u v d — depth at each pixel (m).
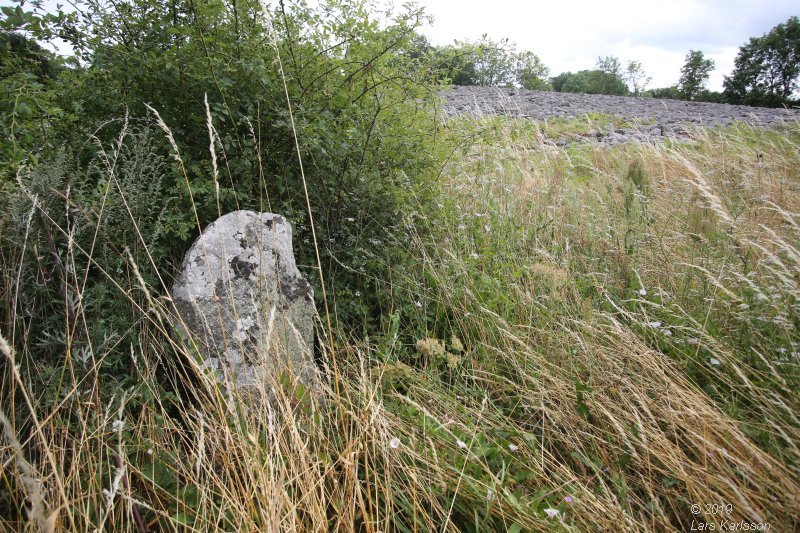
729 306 2.90
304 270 3.09
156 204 2.66
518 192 4.86
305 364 2.44
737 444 2.04
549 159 6.15
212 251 2.36
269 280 2.42
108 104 2.74
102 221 2.33
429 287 3.32
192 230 2.74
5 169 2.28
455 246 3.70
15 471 1.67
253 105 2.87
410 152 3.51
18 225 2.18
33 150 2.57
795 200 4.55
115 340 2.18
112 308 2.28
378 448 2.05
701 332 2.58
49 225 2.26
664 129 11.21
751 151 6.04
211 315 2.30
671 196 5.18
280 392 2.02
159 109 2.77
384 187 3.48
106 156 2.38
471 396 2.55
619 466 2.07
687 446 2.14
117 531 1.72
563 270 3.39
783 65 46.47
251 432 1.87
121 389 2.02
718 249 3.67
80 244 2.33
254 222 2.49
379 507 1.92
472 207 4.38
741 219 4.04
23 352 1.97
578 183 5.25
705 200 4.56
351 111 3.21
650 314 3.07
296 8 3.05
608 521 1.78
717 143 6.74
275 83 2.91
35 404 1.87
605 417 2.28
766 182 4.86
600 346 2.68
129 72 2.64
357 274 3.30
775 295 2.78
